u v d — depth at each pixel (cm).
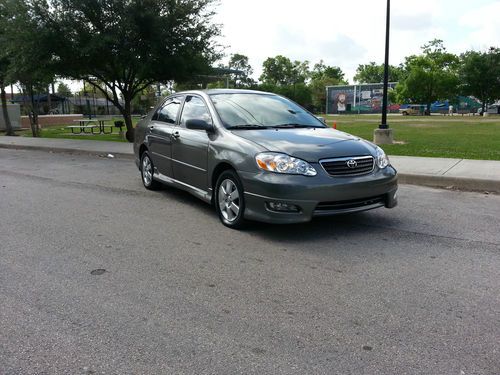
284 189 479
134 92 1995
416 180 849
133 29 1705
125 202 716
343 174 498
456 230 549
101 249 488
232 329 317
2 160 1312
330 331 314
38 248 493
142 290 383
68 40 1712
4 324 326
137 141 833
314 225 568
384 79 1539
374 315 336
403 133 2147
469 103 8381
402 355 284
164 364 276
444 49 7262
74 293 377
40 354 288
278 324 324
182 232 547
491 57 6844
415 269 425
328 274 414
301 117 649
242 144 530
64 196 770
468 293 373
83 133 2644
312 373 266
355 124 3325
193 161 624
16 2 1686
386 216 613
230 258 457
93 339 305
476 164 962
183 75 1920
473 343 296
